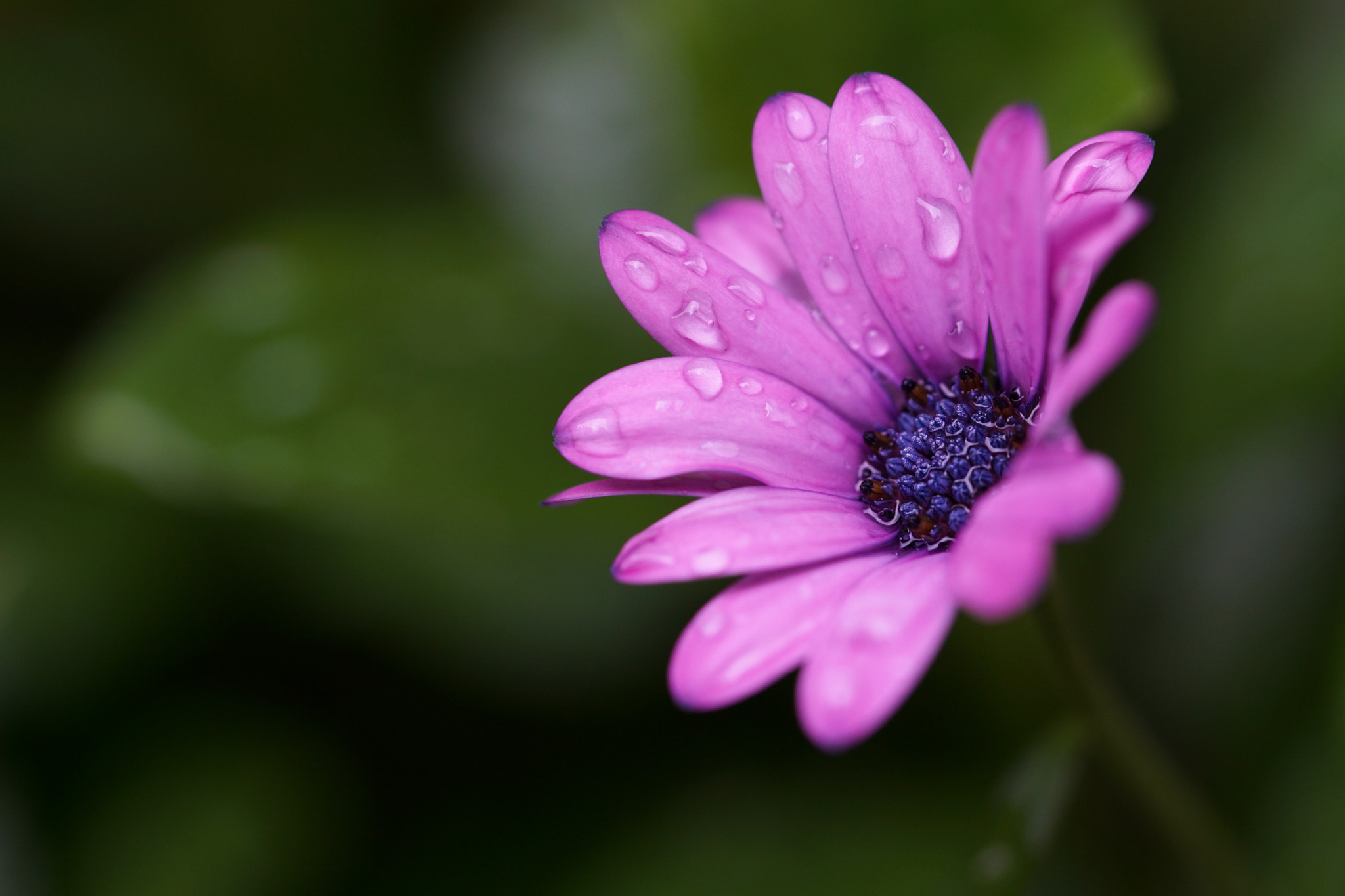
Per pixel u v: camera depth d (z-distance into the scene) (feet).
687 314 0.97
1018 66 1.13
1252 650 1.14
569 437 0.95
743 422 0.96
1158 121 1.10
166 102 1.27
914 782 1.13
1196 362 1.15
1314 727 1.11
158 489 1.11
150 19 1.25
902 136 0.97
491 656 1.18
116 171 1.27
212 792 1.15
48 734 1.17
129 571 1.18
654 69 1.20
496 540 1.11
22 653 1.16
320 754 1.17
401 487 1.11
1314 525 1.14
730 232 1.00
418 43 1.28
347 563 1.18
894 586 0.92
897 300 0.98
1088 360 0.88
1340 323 1.12
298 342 1.14
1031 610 0.98
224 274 1.16
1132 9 1.17
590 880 1.12
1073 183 0.95
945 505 0.97
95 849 1.14
